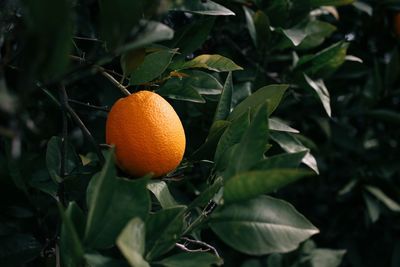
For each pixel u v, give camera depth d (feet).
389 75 3.83
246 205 1.83
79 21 2.70
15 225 2.62
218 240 3.64
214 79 2.51
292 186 4.25
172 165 2.04
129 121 1.98
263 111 1.81
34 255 2.42
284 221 1.81
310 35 3.18
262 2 3.07
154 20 1.83
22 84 1.53
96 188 1.68
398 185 4.24
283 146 2.73
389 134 4.25
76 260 1.73
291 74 3.14
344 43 2.99
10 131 1.58
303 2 3.04
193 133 2.72
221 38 3.26
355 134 4.27
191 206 2.01
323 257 3.64
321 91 3.05
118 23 1.65
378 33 3.90
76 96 2.97
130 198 1.81
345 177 4.13
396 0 3.61
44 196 2.73
